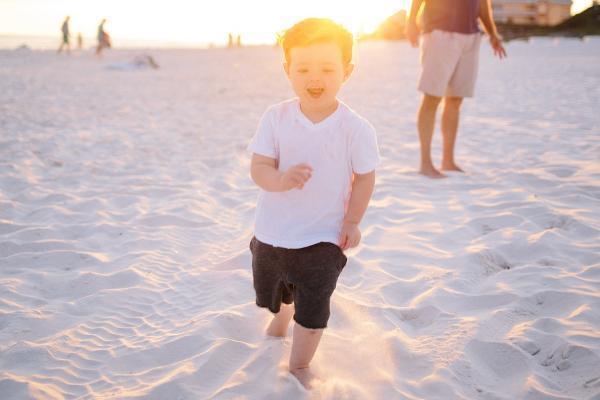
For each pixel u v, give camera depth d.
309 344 1.97
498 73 16.88
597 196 4.21
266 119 2.01
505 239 3.37
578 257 3.06
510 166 5.30
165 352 2.24
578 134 6.90
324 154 1.94
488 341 2.22
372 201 4.20
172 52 36.94
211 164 5.74
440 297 2.67
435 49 4.66
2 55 27.69
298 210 1.94
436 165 5.48
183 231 3.77
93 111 9.49
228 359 2.14
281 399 1.87
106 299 2.75
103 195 4.54
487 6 5.01
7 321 2.51
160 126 8.08
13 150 6.11
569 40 37.22
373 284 2.83
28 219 3.98
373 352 2.19
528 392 1.93
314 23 1.85
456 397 1.92
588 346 2.13
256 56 31.27
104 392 2.00
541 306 2.56
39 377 2.08
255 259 2.03
